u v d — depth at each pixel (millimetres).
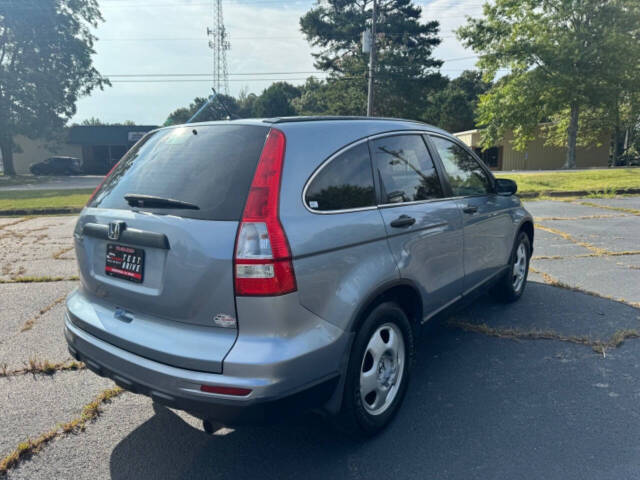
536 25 29344
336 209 2504
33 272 6500
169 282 2305
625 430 2803
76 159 39781
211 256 2164
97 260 2783
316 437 2838
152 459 2658
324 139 2580
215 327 2223
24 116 35156
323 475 2494
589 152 39875
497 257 4348
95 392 3377
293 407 2219
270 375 2107
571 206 11992
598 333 4184
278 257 2154
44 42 35094
